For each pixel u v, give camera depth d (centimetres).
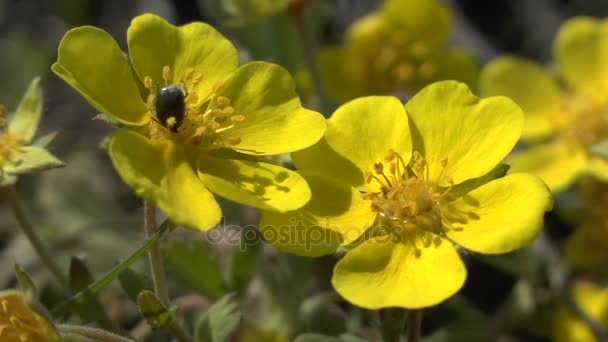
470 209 12
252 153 12
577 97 16
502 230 11
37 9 20
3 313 12
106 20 20
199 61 12
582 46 16
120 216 16
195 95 12
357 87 17
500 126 12
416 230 12
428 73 17
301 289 14
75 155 17
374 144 12
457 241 12
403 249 12
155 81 12
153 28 12
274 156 12
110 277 12
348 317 15
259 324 14
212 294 14
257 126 12
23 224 13
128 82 12
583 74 16
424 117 12
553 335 15
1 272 16
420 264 12
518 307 15
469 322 15
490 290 16
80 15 20
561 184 15
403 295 11
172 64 12
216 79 12
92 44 12
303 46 16
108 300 15
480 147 12
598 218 15
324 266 15
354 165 12
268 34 16
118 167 11
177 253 14
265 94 12
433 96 12
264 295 15
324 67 17
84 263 13
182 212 11
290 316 14
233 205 15
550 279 16
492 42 20
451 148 12
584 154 16
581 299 15
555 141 16
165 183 12
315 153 12
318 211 12
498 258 15
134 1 20
